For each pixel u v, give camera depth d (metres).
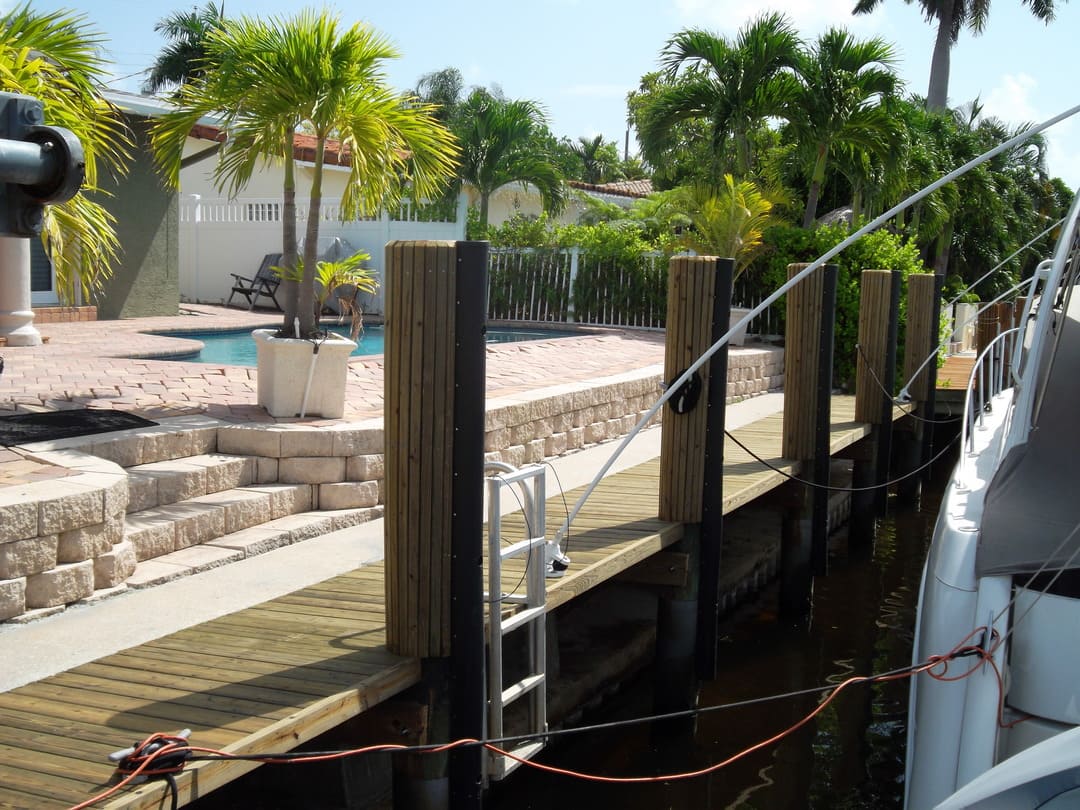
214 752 3.78
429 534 4.75
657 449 11.53
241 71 8.51
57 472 6.12
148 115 17.42
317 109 8.55
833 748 7.55
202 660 4.79
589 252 22.80
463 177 28.42
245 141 9.17
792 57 20.52
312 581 6.25
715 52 20.70
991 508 5.45
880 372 13.86
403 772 4.93
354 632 5.20
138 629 5.35
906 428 15.81
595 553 6.69
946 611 5.10
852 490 11.34
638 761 7.26
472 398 4.65
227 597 5.92
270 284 22.80
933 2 40.50
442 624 4.81
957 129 30.98
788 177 24.67
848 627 10.24
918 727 5.14
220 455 7.70
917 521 15.00
